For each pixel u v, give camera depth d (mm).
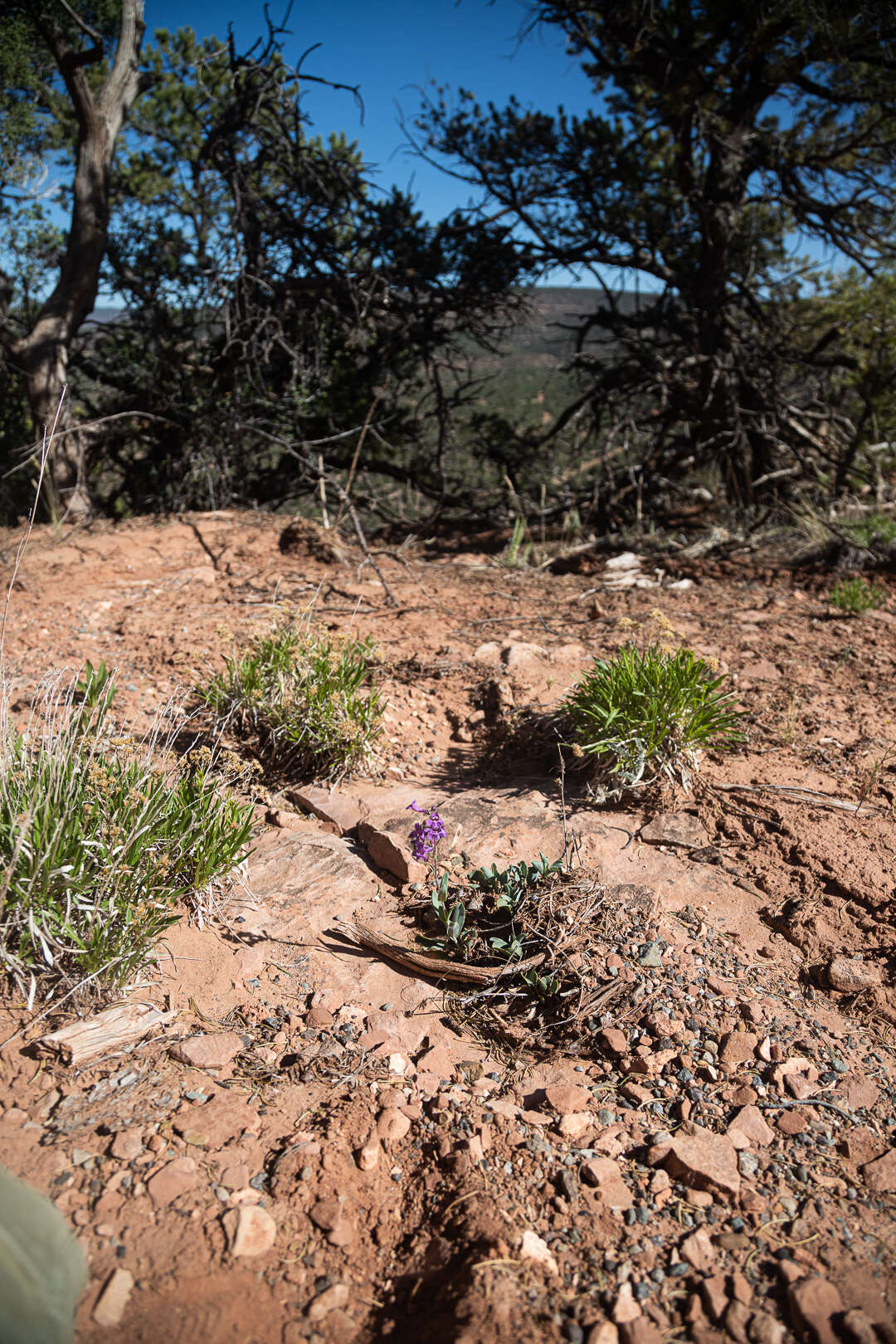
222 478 10664
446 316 12734
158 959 2904
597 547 9047
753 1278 2010
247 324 10914
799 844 3592
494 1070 2686
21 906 2662
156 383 11523
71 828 2828
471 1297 1885
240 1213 2064
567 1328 1851
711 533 8930
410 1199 2215
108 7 11969
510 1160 2314
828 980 2957
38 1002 2676
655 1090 2574
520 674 5133
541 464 13383
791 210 13062
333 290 11766
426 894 3367
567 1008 2867
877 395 11148
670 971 2975
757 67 11141
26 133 11664
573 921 3148
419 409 13375
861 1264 2047
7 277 11453
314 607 6484
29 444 11102
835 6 9562
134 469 12344
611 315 12547
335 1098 2488
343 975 3014
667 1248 2076
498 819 3818
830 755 4328
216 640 5621
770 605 6789
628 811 3914
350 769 4305
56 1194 2088
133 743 3604
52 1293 1771
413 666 5426
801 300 12992
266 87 10477
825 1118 2477
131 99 11227
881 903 3232
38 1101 2369
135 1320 1824
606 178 12367
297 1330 1858
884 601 6801
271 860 3580
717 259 11695
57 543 8328
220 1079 2520
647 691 4027
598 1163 2285
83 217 10969
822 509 9703
